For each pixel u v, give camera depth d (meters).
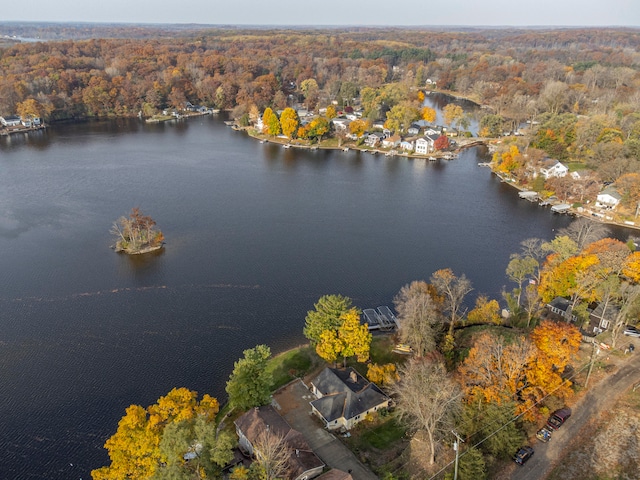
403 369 84.19
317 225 162.88
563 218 172.75
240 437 72.94
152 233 145.38
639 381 79.56
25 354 97.38
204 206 176.62
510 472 64.25
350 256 140.75
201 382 90.50
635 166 182.88
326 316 92.19
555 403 73.25
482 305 105.12
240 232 155.50
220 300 116.50
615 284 99.25
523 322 103.31
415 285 100.44
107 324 107.00
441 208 181.50
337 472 64.31
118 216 164.88
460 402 69.88
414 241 152.12
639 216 167.75
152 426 65.56
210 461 59.62
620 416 72.19
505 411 67.12
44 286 121.50
